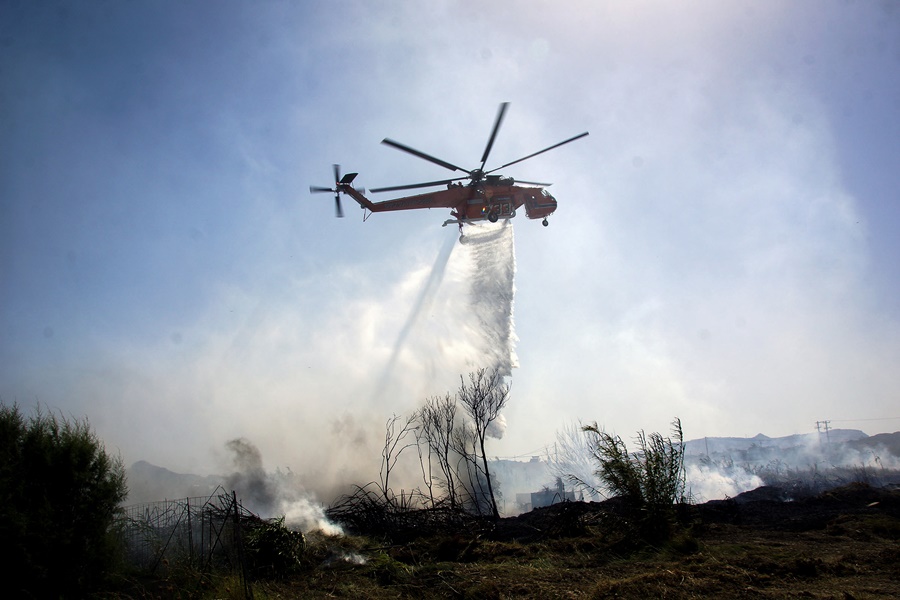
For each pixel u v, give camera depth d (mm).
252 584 9797
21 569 8344
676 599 7695
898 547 10617
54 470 9000
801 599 7461
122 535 9914
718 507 16469
